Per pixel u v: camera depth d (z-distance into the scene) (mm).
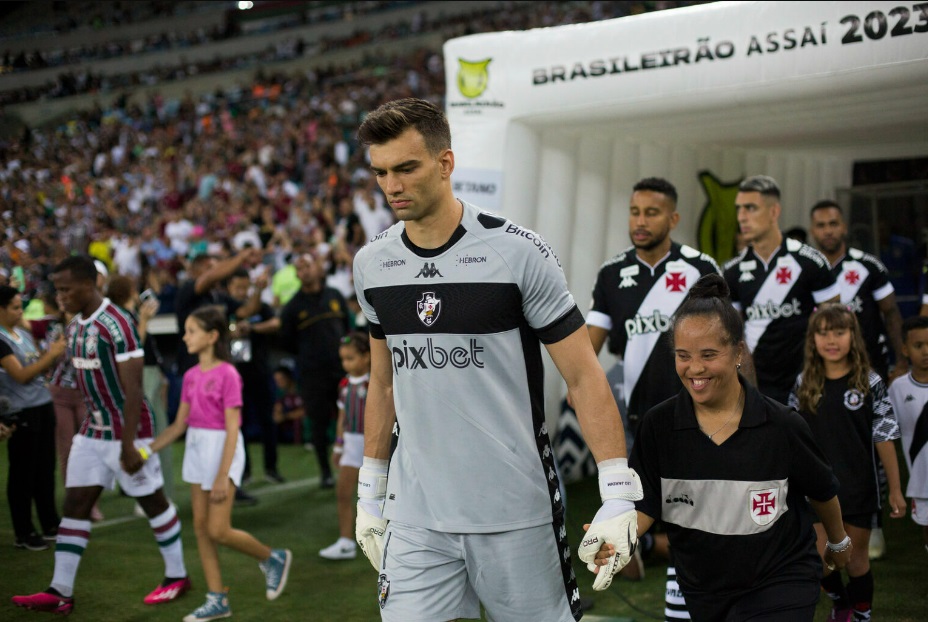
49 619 4176
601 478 2199
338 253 9734
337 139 17172
